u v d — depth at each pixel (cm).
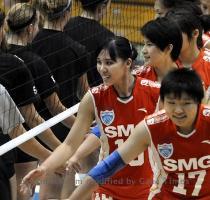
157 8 1174
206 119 686
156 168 748
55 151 802
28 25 967
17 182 1041
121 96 805
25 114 949
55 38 1066
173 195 734
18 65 920
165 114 700
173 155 705
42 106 1034
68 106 1091
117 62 793
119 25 1506
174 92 662
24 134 898
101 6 1155
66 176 1098
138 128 709
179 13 970
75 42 1085
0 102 844
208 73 932
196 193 723
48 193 1102
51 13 1054
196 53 953
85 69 1095
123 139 817
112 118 810
